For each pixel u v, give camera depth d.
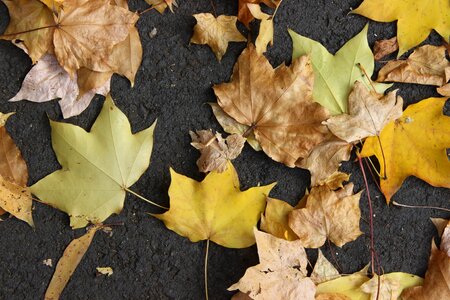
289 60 0.78
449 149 0.80
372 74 0.78
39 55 0.73
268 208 0.76
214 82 0.77
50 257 0.75
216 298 0.77
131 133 0.75
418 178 0.80
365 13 0.78
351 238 0.77
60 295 0.75
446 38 0.79
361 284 0.78
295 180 0.78
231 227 0.76
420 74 0.78
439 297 0.78
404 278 0.79
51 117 0.75
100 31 0.73
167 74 0.76
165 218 0.75
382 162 0.78
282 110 0.75
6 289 0.75
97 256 0.76
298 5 0.78
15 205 0.74
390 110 0.76
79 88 0.74
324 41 0.78
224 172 0.75
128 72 0.75
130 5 0.76
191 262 0.77
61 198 0.74
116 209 0.75
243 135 0.76
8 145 0.73
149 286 0.77
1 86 0.74
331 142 0.76
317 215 0.76
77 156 0.74
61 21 0.72
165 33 0.76
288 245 0.74
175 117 0.77
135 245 0.76
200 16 0.75
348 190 0.77
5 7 0.74
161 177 0.76
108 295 0.76
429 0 0.77
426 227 0.80
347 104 0.77
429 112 0.78
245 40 0.76
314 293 0.75
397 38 0.78
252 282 0.73
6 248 0.75
